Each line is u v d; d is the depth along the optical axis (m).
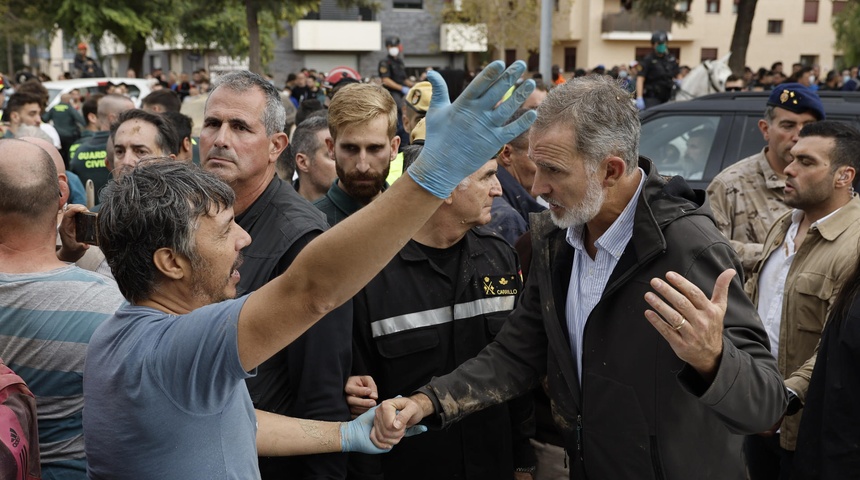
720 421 2.04
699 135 6.00
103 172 5.75
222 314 1.49
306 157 4.15
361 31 39.03
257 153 2.51
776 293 3.37
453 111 1.37
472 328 2.69
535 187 2.13
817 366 2.38
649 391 2.06
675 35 36.44
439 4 39.16
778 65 17.41
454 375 2.37
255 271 2.37
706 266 2.03
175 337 1.52
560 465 3.01
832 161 3.07
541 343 2.46
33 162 2.25
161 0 26.34
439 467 2.63
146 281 1.63
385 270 2.61
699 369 1.80
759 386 1.87
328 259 1.41
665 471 2.07
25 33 26.92
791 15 37.72
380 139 3.00
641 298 2.08
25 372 2.16
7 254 2.26
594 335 2.17
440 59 40.72
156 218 1.58
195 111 8.63
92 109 7.73
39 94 8.46
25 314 2.17
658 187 2.14
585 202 2.08
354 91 3.01
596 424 2.18
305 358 2.29
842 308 2.27
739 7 18.50
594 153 2.03
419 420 2.26
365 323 2.58
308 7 20.89
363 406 2.43
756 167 4.12
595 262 2.23
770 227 3.87
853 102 5.90
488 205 2.66
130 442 1.56
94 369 1.64
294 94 18.09
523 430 2.84
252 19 20.23
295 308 1.45
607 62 36.72
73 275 2.27
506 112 1.36
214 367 1.47
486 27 29.08
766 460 3.35
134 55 27.52
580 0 36.31
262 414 2.19
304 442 2.14
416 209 1.40
